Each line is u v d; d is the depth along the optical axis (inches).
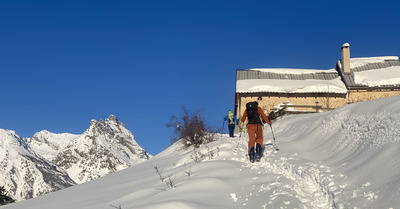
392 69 1373.0
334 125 383.9
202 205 234.8
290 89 1261.1
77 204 334.6
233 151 409.4
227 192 265.7
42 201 382.0
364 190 215.8
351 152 299.3
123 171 554.9
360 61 1454.2
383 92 1262.3
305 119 519.2
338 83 1322.6
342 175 251.9
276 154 370.3
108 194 358.6
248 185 277.6
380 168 231.5
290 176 292.4
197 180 286.4
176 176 350.3
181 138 795.4
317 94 1268.5
